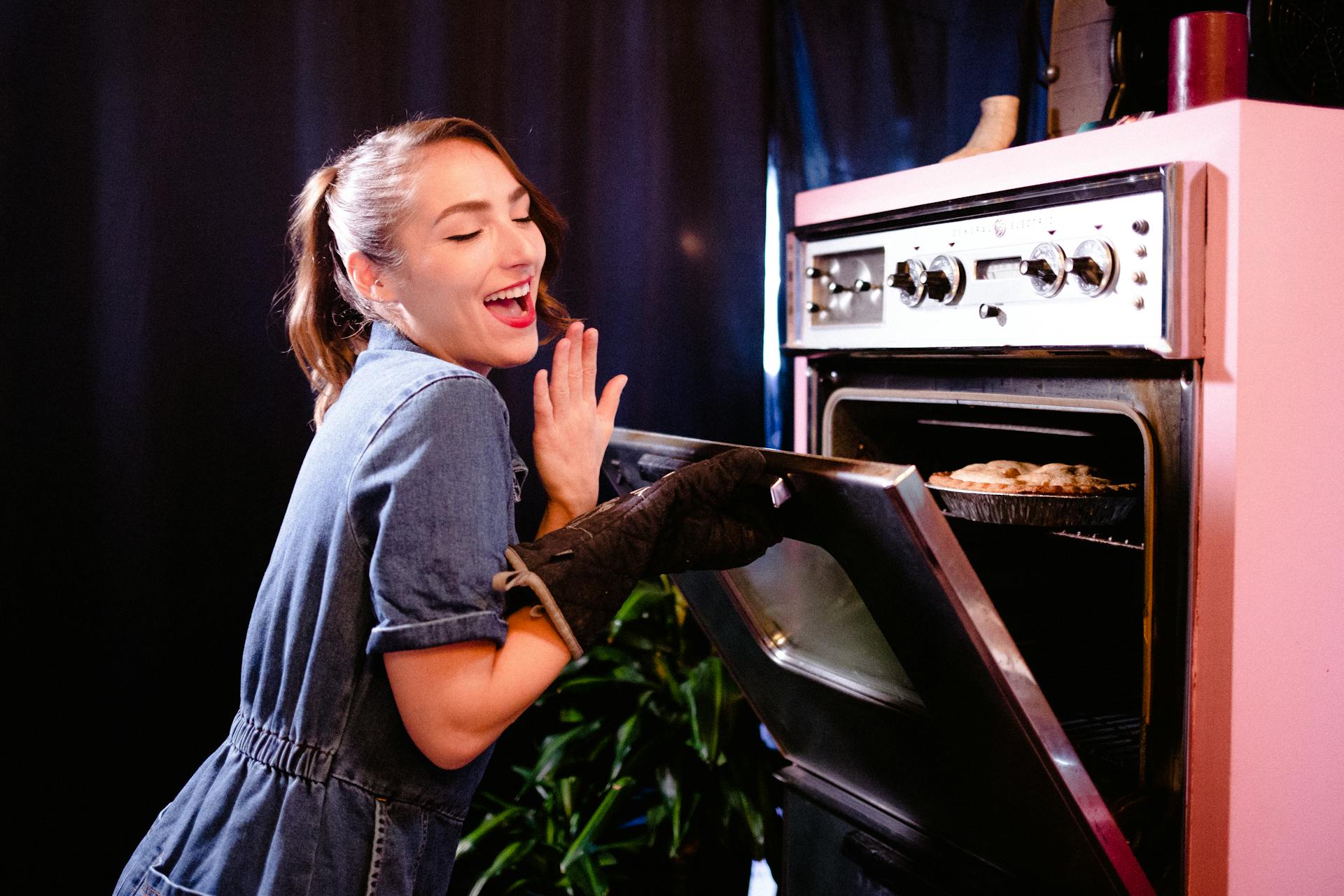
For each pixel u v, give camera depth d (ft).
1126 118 4.58
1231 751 3.83
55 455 6.13
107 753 6.35
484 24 7.03
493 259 3.38
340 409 3.39
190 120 6.29
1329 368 3.99
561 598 3.03
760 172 7.88
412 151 3.35
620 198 7.52
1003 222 4.56
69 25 5.98
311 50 6.55
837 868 5.39
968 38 8.30
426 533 2.89
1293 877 4.05
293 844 3.16
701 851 6.72
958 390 5.04
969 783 4.24
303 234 3.99
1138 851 4.02
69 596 6.21
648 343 7.68
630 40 7.45
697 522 3.53
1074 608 5.71
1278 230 3.82
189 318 6.38
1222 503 3.82
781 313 8.06
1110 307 4.06
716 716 6.27
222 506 6.54
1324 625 4.05
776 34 7.98
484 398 3.13
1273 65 5.06
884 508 3.24
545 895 6.53
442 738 2.95
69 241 6.07
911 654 3.87
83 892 6.36
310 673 3.21
